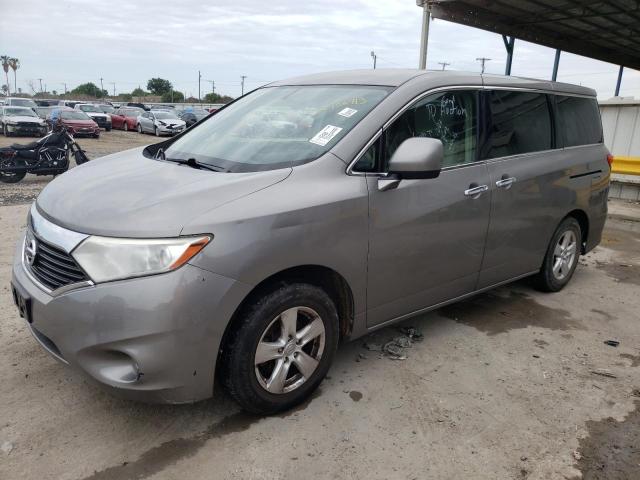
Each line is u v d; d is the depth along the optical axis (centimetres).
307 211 266
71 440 257
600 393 321
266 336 271
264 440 263
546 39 970
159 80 10312
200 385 246
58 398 290
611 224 814
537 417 293
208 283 235
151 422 273
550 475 248
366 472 244
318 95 352
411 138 299
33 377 308
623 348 384
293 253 261
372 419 283
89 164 351
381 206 300
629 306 469
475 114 369
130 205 248
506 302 464
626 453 266
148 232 231
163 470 241
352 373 329
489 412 295
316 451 256
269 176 273
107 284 229
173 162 323
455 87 355
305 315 283
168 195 254
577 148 470
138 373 233
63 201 272
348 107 323
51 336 245
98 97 10238
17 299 274
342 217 281
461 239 354
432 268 342
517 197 394
